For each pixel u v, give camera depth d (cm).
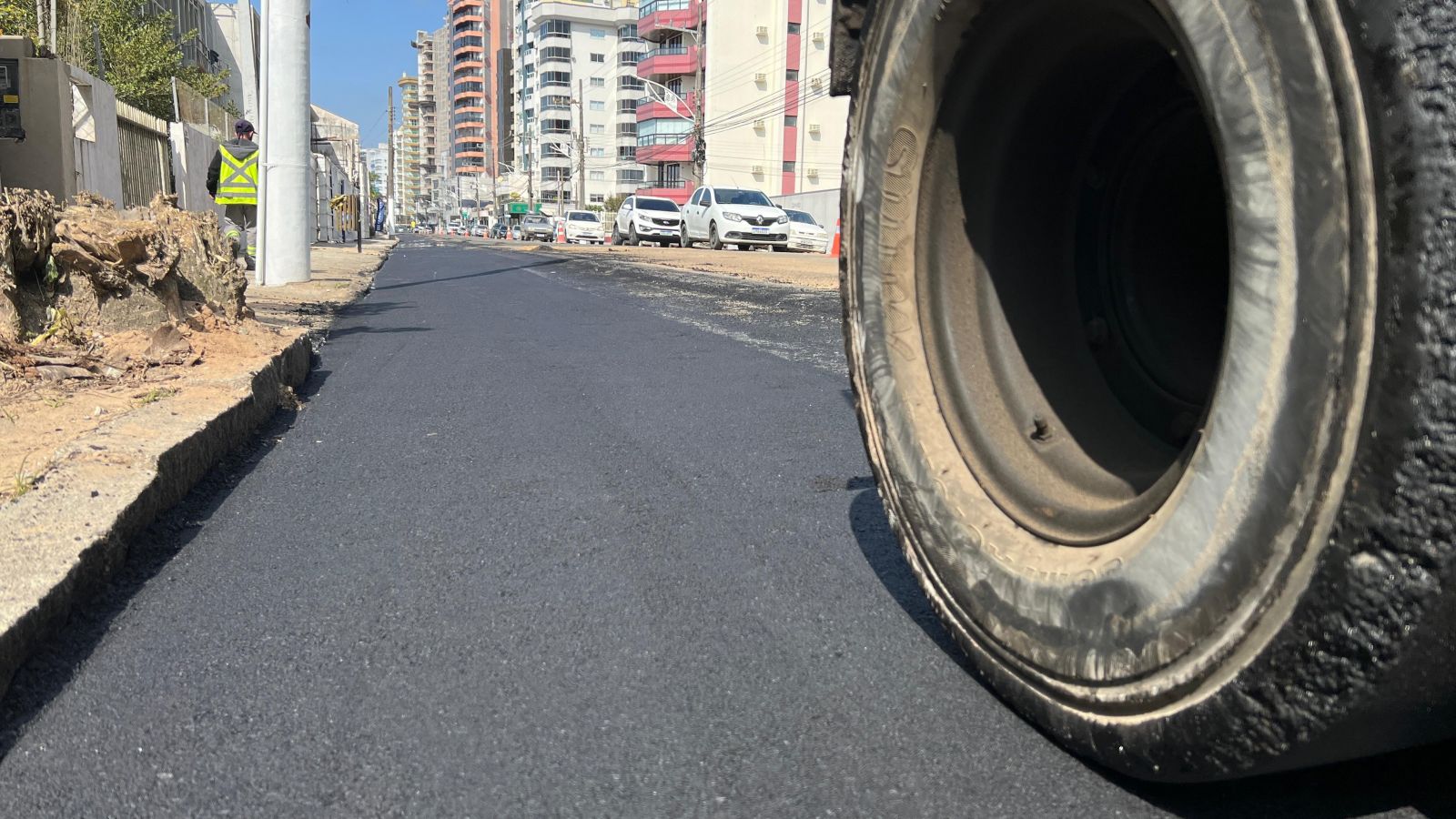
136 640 217
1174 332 175
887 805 153
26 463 302
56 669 203
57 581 218
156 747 173
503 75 14388
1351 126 108
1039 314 189
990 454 181
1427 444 102
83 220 518
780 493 326
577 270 1631
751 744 171
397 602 238
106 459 298
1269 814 145
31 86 1025
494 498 324
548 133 11819
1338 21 109
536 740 174
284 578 254
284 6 1195
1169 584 130
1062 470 171
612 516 303
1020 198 191
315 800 157
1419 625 106
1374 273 107
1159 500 137
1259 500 117
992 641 169
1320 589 110
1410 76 104
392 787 160
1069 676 150
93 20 2192
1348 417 108
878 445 203
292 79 1196
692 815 151
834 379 544
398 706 187
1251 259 120
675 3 7825
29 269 484
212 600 240
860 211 207
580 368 592
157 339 483
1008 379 187
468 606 235
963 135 191
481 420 448
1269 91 117
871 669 200
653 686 194
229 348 507
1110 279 184
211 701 190
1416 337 102
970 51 183
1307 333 113
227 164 1235
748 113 6812
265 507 316
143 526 279
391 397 509
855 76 210
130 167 1433
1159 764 135
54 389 407
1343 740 117
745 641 214
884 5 198
